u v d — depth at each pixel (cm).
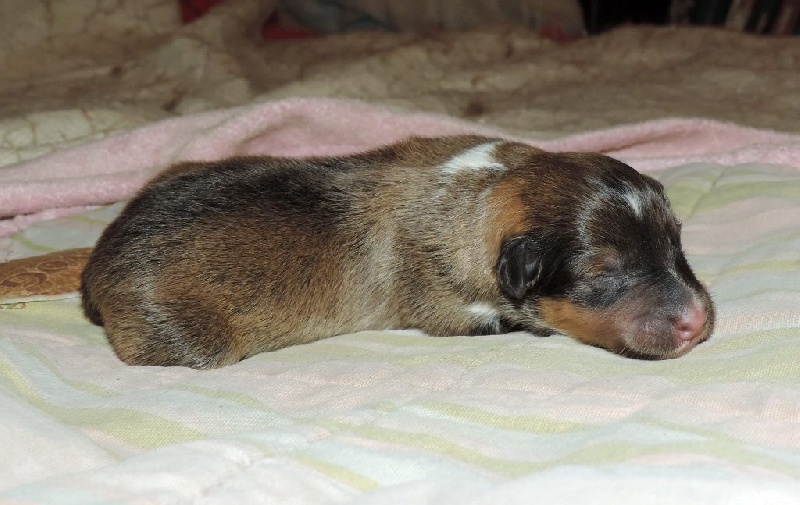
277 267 44
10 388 38
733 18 94
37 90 70
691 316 39
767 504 31
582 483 32
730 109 64
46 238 50
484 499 32
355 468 34
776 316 39
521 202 42
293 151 55
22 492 33
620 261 41
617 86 70
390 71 73
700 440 34
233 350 44
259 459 34
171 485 33
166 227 44
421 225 44
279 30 93
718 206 46
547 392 37
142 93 68
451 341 42
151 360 43
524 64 76
